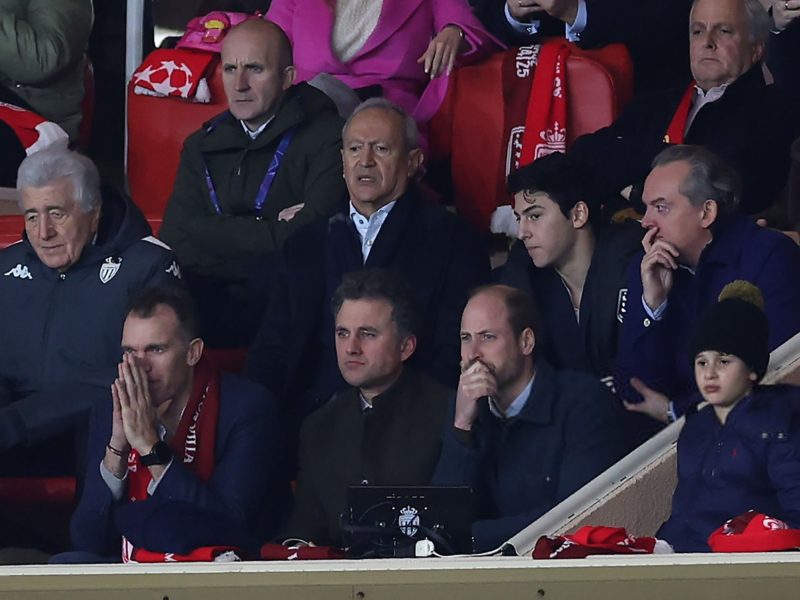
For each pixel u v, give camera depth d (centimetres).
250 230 2036
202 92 2264
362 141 1911
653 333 1739
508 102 2111
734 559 1033
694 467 1482
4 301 1917
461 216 2134
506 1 2230
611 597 1018
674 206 1745
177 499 1677
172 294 1747
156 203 2297
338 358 1730
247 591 1027
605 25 2183
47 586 1029
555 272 1834
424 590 1024
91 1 2355
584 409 1642
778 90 2020
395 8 2223
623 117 2038
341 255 1923
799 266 1728
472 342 1644
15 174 2247
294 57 2261
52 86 2317
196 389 1748
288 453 1841
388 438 1697
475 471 1633
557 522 1577
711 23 1988
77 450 1833
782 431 1437
